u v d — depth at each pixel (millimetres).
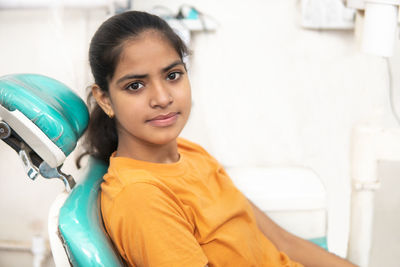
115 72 647
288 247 928
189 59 1190
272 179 1130
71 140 631
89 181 708
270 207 1059
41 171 648
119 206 603
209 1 1216
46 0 1207
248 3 1215
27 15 1253
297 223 1074
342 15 1180
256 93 1284
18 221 1396
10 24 1263
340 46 1240
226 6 1216
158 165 702
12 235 1406
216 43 1242
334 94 1280
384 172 1317
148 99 652
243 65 1261
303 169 1212
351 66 1255
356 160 1031
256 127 1313
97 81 689
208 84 1272
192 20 1196
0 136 598
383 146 993
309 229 1080
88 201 649
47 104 612
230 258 710
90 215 622
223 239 702
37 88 646
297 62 1259
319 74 1266
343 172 1343
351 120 1299
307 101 1289
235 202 778
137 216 587
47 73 1288
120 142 728
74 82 1278
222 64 1259
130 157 715
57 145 612
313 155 1335
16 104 588
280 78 1272
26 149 620
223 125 1308
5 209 1385
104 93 699
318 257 926
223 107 1293
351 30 1224
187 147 875
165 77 665
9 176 1354
